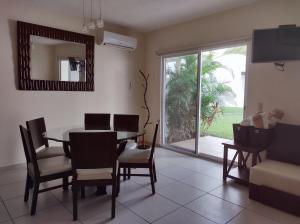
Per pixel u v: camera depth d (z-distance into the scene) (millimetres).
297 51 2566
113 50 4355
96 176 2064
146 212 2184
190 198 2469
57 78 3641
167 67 4543
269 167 2420
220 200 2430
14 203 2307
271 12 2945
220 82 4160
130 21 4031
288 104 2838
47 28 3463
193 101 4102
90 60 4000
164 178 3021
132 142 3242
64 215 2109
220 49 3662
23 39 3244
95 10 3500
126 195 2529
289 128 2656
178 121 4426
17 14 3209
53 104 3648
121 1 3139
